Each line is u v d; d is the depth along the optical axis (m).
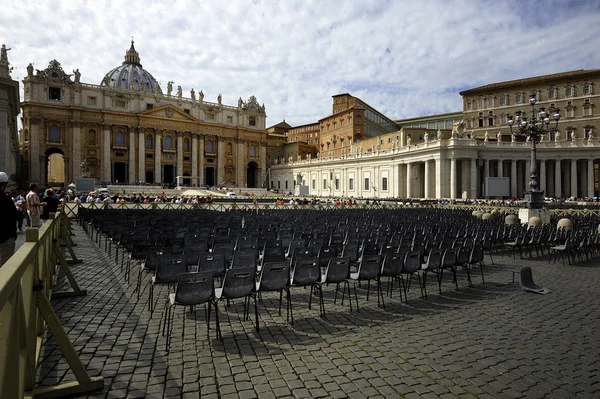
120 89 80.69
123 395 4.43
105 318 7.10
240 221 19.66
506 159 54.78
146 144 83.44
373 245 10.72
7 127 35.16
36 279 4.38
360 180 69.31
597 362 5.57
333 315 7.72
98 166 78.06
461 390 4.70
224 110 95.31
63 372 4.89
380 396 4.53
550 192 59.88
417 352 5.86
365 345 6.11
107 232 14.51
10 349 2.84
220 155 93.31
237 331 6.67
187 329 6.70
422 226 17.83
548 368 5.35
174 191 71.06
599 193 63.72
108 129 78.62
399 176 60.41
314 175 83.38
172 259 7.56
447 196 52.50
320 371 5.16
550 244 15.73
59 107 73.81
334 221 20.03
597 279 11.31
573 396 4.60
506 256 15.52
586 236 14.20
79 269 11.30
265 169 101.31
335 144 89.38
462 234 16.72
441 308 8.31
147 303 8.16
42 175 72.62
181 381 4.80
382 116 97.62
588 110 67.44
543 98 72.00
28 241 4.43
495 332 6.79
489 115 78.06
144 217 19.94
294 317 7.55
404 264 9.15
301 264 7.72
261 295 9.19
